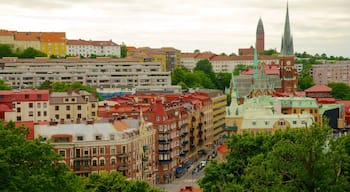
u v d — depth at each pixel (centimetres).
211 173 13562
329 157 9219
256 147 13950
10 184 8806
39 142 10175
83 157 18550
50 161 9888
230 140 14250
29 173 9438
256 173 9369
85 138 18638
